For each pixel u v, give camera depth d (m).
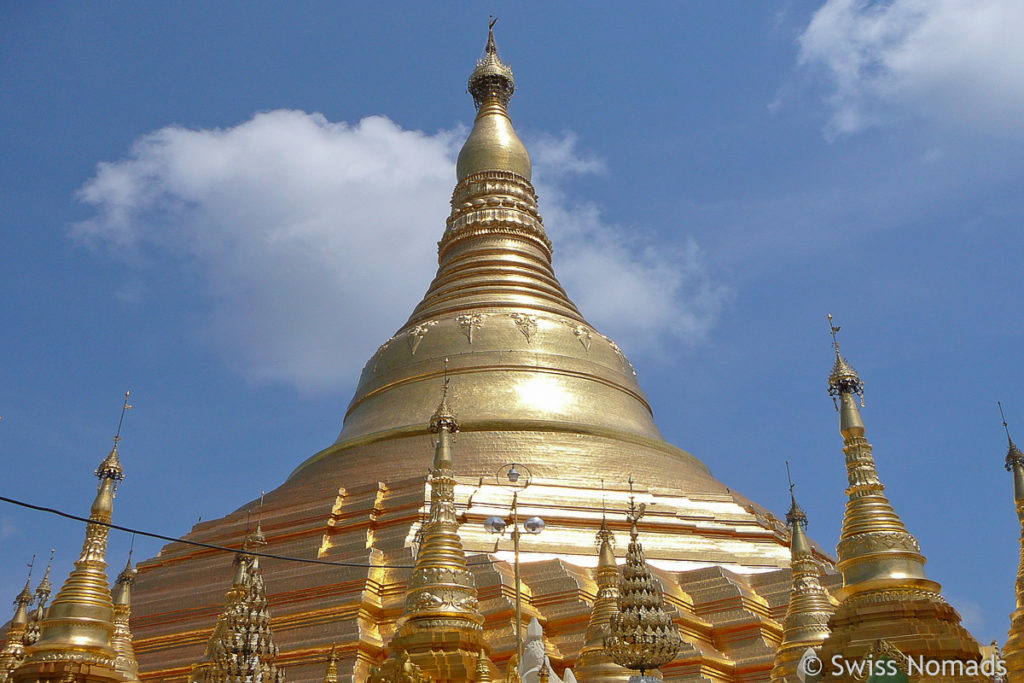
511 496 43.44
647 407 56.03
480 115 64.56
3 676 32.97
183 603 40.28
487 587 36.88
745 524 45.59
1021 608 24.92
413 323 56.12
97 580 27.84
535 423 47.91
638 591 19.19
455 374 51.06
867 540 22.88
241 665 23.95
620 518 43.56
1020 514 25.95
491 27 68.25
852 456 24.12
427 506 41.75
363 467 47.22
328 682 28.31
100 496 28.84
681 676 34.47
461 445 46.88
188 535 47.31
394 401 51.62
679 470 49.16
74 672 26.06
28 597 37.34
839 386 24.94
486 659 26.41
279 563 41.47
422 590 27.73
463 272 57.66
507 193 61.47
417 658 26.22
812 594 31.77
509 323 52.88
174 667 36.62
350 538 41.53
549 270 59.53
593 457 47.06
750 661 36.03
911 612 21.69
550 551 41.16
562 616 36.50
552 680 24.53
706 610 38.69
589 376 52.25
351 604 36.75
